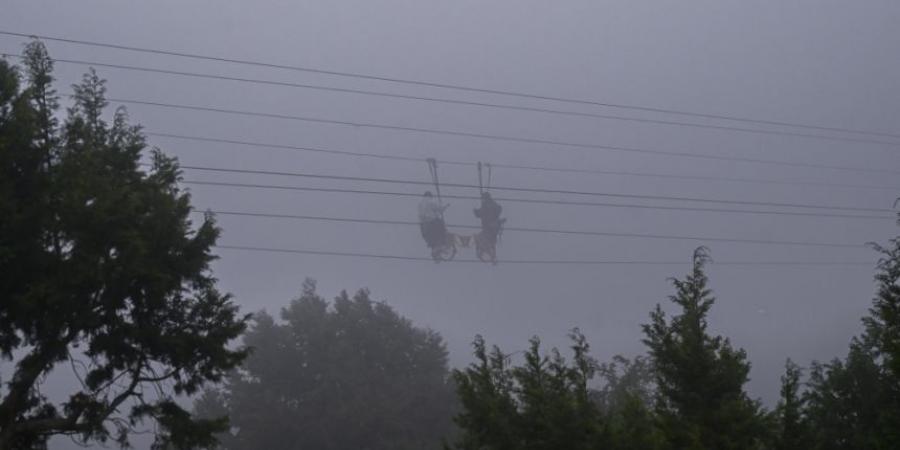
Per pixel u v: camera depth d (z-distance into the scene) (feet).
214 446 55.47
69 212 49.42
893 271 47.55
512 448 47.80
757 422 49.80
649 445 47.01
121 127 58.18
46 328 49.73
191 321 55.26
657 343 52.70
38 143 52.19
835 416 59.77
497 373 51.26
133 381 53.67
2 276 49.06
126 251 50.16
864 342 61.93
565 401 48.01
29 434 50.08
